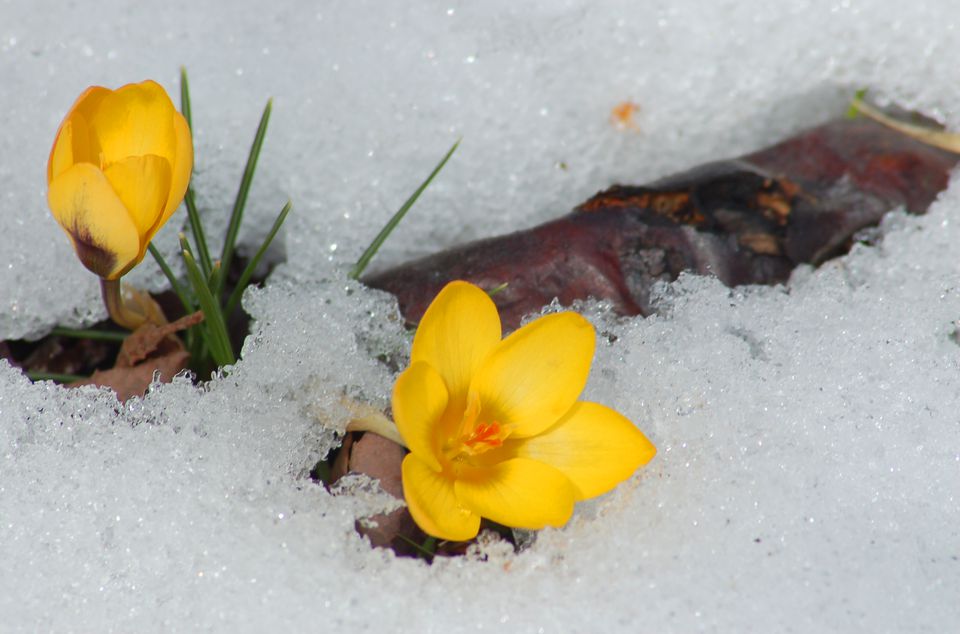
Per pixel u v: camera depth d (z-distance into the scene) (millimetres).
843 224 1094
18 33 1114
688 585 1027
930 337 1067
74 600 1021
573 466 1028
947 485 1044
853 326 1068
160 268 1086
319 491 1038
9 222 1079
